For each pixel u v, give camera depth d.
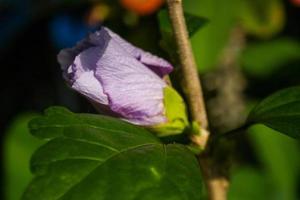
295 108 0.26
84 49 0.26
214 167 0.27
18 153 0.40
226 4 0.39
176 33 0.25
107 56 0.25
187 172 0.21
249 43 0.46
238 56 0.44
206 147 0.27
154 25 0.44
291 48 0.46
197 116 0.27
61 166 0.21
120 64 0.26
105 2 0.44
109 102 0.25
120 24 0.45
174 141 0.27
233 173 0.43
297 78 0.46
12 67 0.62
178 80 0.28
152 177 0.21
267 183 0.42
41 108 0.60
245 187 0.42
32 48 0.60
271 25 0.43
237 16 0.40
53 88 0.60
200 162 0.27
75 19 0.51
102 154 0.22
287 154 0.42
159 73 0.26
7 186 0.39
